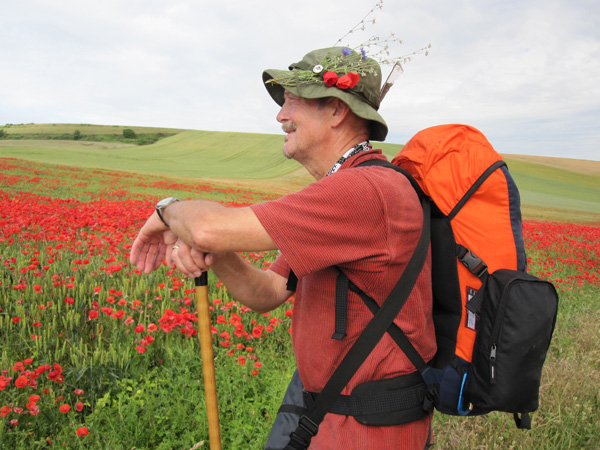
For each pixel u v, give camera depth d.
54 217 6.71
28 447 2.32
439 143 1.31
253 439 2.58
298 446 1.17
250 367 3.26
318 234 1.05
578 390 3.41
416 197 1.23
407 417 1.18
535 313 1.20
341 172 1.13
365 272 1.12
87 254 5.80
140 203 12.66
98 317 3.89
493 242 1.25
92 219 7.86
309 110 1.36
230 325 3.93
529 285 1.21
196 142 87.88
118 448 2.30
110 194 18.78
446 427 2.94
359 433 1.16
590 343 4.60
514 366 1.20
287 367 3.42
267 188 43.06
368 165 1.29
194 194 26.08
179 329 3.69
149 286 4.77
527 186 60.78
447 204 1.27
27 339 3.36
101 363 3.03
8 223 6.41
